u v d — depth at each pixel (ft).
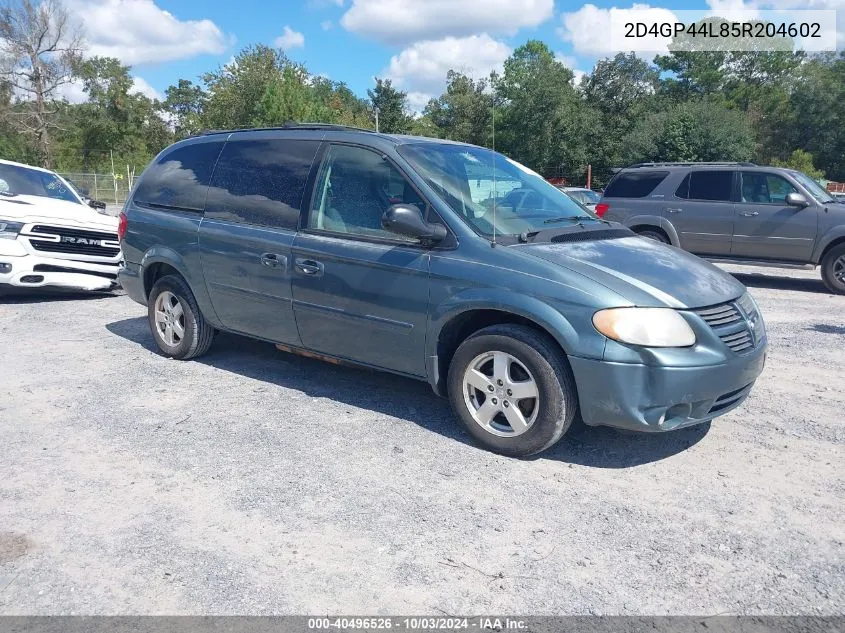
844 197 44.80
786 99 211.82
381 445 14.17
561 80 145.79
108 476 12.73
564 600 9.24
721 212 36.60
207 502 11.79
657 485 12.52
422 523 11.14
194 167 19.40
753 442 14.48
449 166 15.71
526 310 12.84
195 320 19.29
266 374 18.93
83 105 200.23
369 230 15.26
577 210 16.92
